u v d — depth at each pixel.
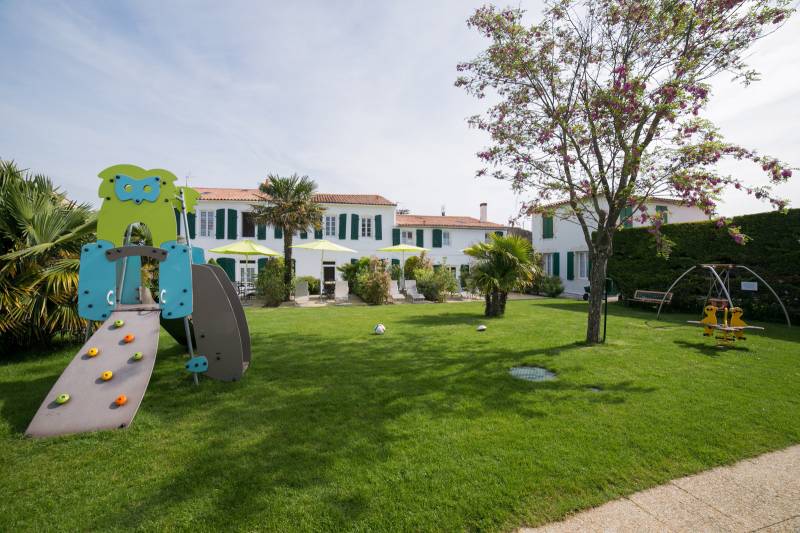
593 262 7.78
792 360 6.45
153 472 2.98
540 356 6.64
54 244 6.66
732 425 3.88
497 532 2.38
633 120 6.58
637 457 3.25
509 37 7.56
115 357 4.29
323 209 19.08
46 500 2.64
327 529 2.37
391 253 26.33
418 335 8.62
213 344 5.21
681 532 2.42
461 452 3.29
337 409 4.25
